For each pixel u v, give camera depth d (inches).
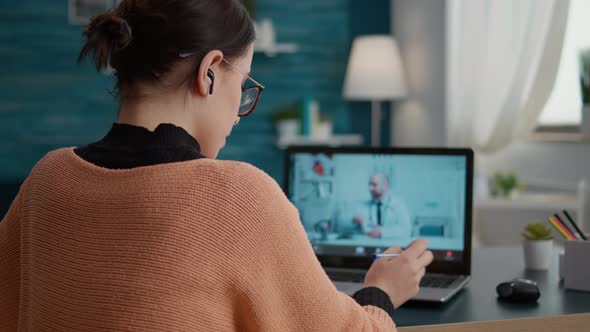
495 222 145.4
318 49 223.9
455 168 76.0
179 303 37.9
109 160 41.5
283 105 221.6
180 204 38.4
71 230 40.0
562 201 147.9
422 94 210.4
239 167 40.4
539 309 63.6
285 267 40.1
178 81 42.2
